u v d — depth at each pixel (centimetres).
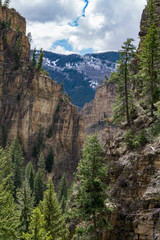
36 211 2069
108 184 2877
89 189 2319
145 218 2033
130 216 2334
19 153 7288
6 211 2919
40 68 11950
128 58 3675
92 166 2320
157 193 2123
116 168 2883
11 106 10381
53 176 10662
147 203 2130
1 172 4184
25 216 3672
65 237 2858
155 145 2680
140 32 5428
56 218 2820
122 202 2538
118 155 3084
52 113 12262
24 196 3853
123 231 2322
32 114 10762
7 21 11988
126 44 3662
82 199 2258
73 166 12431
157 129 2941
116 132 3666
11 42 11375
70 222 3155
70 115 13038
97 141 2352
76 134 13300
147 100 3559
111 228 2253
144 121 3338
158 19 4916
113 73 3778
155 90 3312
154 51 3447
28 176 7369
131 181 2614
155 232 1900
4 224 2770
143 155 2659
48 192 2917
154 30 3434
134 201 2452
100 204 2223
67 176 11725
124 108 3759
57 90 12744
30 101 10794
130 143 3022
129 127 3469
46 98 11638
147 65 3462
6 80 10744
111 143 3447
